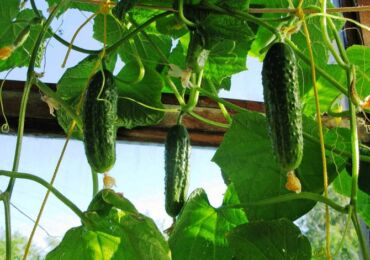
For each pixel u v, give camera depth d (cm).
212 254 80
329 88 91
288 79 62
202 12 70
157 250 68
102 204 68
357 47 88
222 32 70
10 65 90
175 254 78
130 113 85
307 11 72
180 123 78
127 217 68
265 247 73
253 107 101
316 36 88
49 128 93
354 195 67
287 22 75
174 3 71
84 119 65
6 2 87
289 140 60
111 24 89
